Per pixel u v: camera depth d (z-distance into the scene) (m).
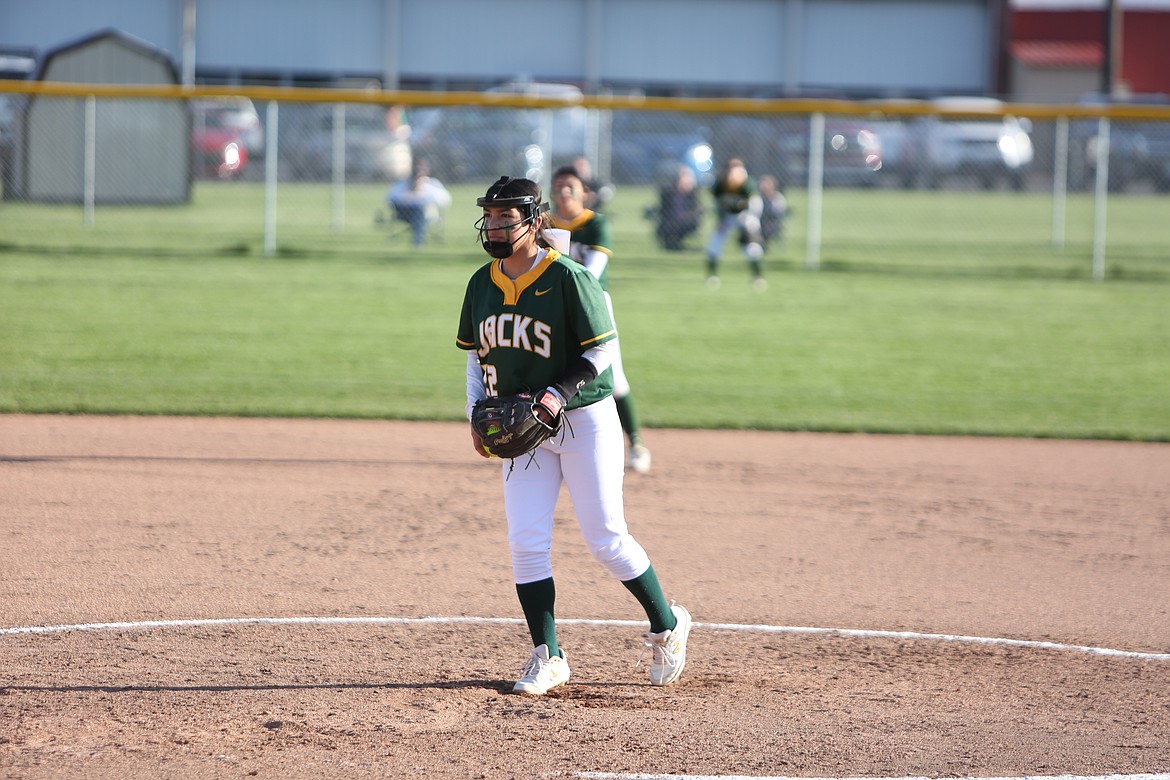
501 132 108.69
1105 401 45.34
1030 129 131.62
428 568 25.42
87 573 24.41
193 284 68.06
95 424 38.28
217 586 23.91
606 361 18.23
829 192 129.25
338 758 16.48
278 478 32.53
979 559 27.08
